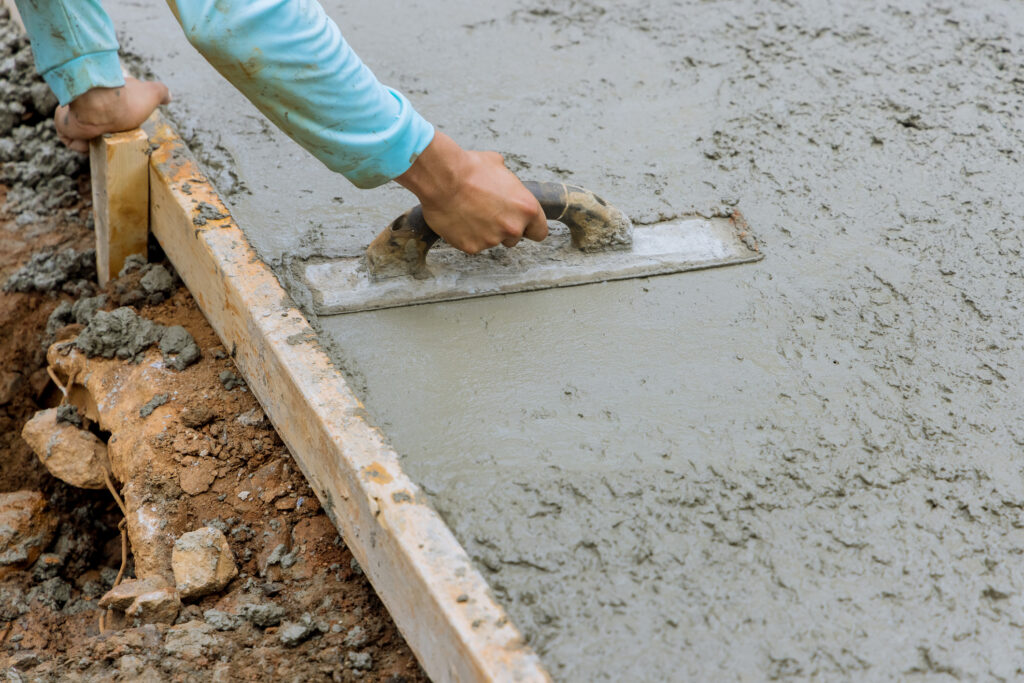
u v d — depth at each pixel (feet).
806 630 4.84
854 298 6.88
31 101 9.59
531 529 5.29
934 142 8.47
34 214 8.96
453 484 5.51
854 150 8.39
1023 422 5.95
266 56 4.99
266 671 5.56
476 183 6.14
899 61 9.59
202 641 5.71
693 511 5.41
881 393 6.15
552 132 8.57
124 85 7.59
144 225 8.07
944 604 4.97
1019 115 8.81
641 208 7.70
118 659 5.65
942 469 5.65
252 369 6.66
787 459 5.71
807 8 10.50
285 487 6.60
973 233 7.47
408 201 7.83
